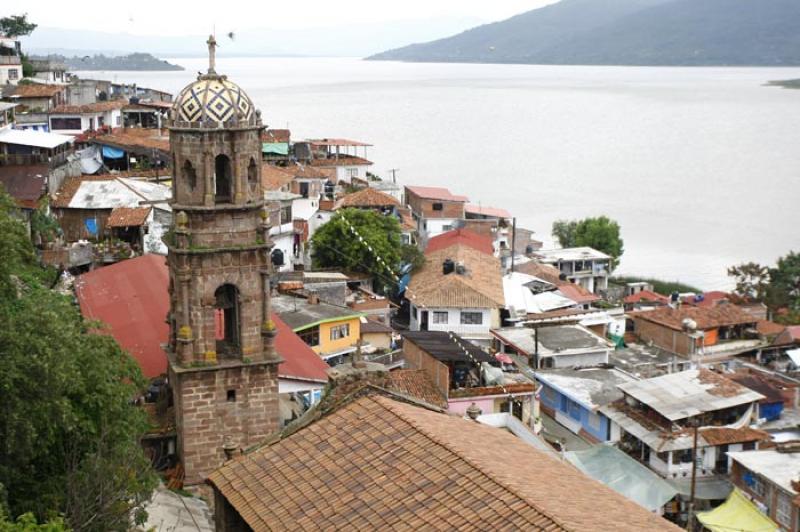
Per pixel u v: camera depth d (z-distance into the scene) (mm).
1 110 98938
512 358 80812
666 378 69438
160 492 37031
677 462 62281
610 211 179500
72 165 96562
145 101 150000
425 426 26031
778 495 55281
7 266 36219
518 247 129375
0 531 23469
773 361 92438
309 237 108688
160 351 48469
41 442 29734
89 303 58781
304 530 23250
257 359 39875
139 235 81750
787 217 176125
